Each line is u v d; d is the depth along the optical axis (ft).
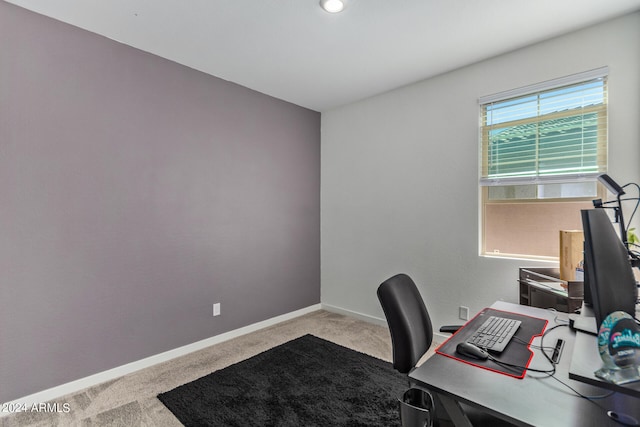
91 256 7.37
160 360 8.52
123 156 7.84
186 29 7.24
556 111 7.80
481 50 8.20
